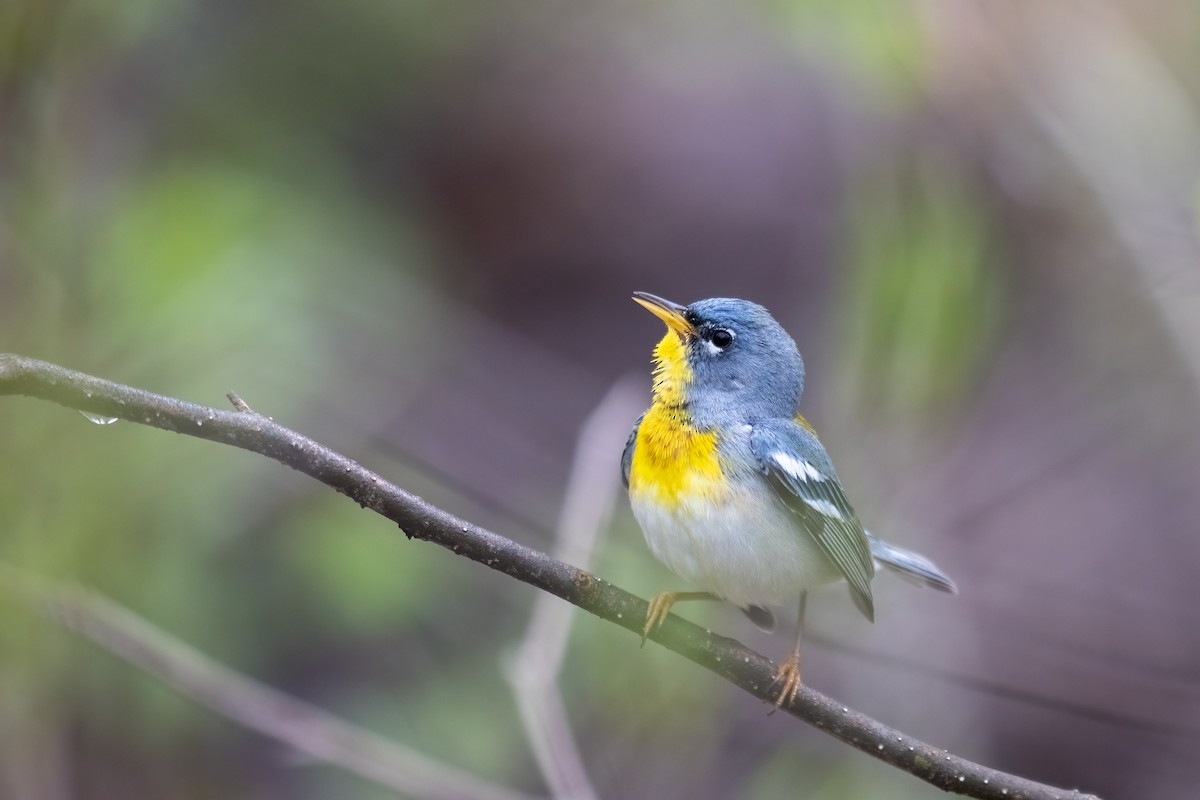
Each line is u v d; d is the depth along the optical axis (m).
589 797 8.27
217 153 11.42
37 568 9.34
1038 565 13.09
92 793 10.03
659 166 14.58
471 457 12.80
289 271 10.60
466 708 10.76
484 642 11.14
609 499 9.88
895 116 11.57
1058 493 13.47
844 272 12.04
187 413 5.36
